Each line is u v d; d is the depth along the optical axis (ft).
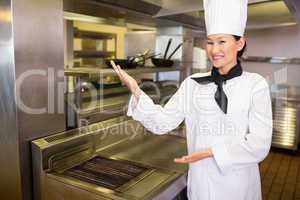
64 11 5.88
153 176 4.25
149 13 6.41
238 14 3.17
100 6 5.37
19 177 4.25
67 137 4.64
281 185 9.63
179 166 4.76
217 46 3.26
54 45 4.48
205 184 3.76
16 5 3.84
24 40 4.02
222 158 3.23
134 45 9.99
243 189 3.66
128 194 3.62
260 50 14.17
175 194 4.13
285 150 13.10
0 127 4.32
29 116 4.26
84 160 4.83
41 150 4.16
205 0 3.37
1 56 4.08
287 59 13.51
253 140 3.24
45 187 4.22
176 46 8.98
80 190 3.81
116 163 4.75
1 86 4.17
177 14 6.97
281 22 8.93
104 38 14.84
